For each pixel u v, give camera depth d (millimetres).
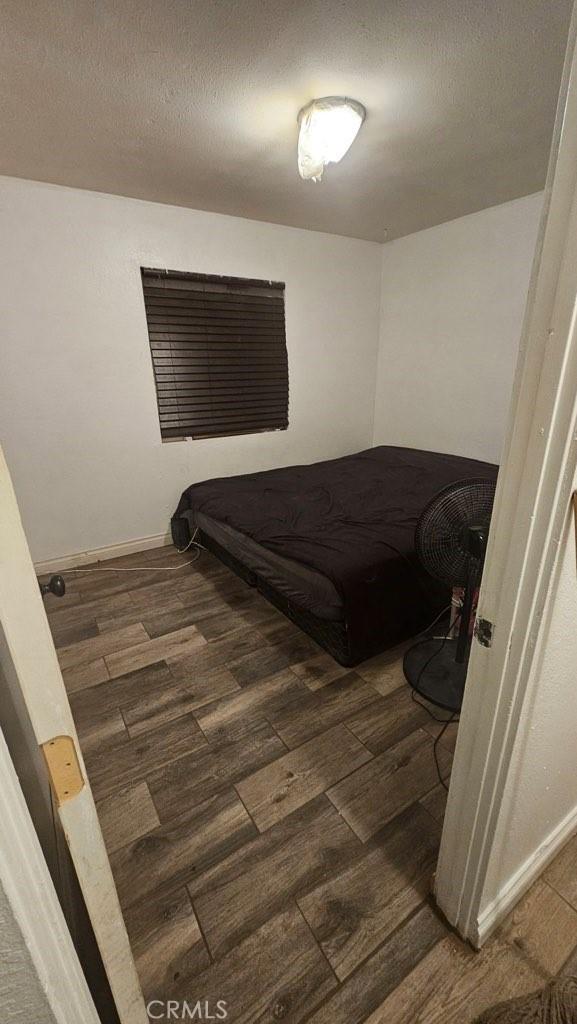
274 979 904
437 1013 846
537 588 639
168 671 1844
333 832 1187
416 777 1341
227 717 1591
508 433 619
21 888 366
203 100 1548
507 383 3047
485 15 1188
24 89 1454
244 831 1197
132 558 2982
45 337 2430
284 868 1104
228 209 2697
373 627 1748
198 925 995
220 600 2414
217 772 1375
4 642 419
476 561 1549
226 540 2494
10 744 499
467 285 3119
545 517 600
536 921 979
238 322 3072
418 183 2365
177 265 2709
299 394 3549
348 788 1311
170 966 929
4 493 366
